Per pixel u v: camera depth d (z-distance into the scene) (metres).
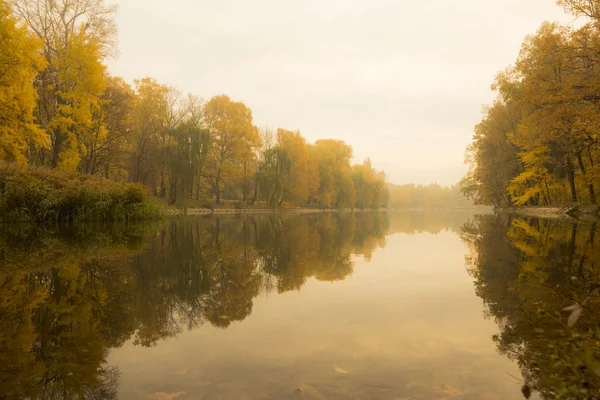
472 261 8.51
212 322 4.34
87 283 6.34
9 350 3.49
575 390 2.15
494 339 3.63
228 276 7.17
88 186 19.16
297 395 2.57
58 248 10.16
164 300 5.39
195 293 5.81
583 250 9.20
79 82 23.06
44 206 17.05
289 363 3.14
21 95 18.92
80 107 23.52
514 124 34.97
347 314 4.60
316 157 67.00
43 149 26.05
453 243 12.67
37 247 10.23
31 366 3.12
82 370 3.04
